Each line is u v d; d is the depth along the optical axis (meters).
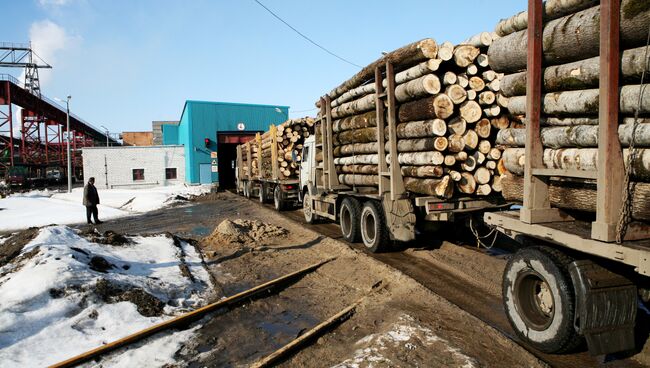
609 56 3.15
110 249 7.85
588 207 3.61
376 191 8.63
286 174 16.31
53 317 4.68
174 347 4.42
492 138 6.57
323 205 11.37
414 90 6.51
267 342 4.63
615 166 3.20
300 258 8.30
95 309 4.96
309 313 5.50
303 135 15.79
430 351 3.86
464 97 6.19
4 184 40.44
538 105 3.99
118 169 35.22
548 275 3.74
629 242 3.20
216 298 6.01
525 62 4.29
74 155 54.62
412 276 6.43
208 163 35.50
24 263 5.95
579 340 3.60
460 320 4.67
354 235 9.08
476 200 7.07
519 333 4.13
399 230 7.47
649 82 3.10
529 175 4.02
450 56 6.14
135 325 4.82
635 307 3.54
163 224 14.50
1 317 4.43
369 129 8.28
